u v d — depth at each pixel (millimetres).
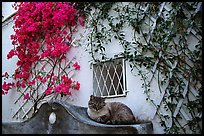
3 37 5102
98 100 3162
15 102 4633
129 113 3195
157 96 3377
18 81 4629
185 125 3195
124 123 3117
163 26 3453
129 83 3594
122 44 3703
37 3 4516
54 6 4375
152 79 3445
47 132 3104
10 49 4957
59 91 4000
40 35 4504
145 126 2982
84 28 4117
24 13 4598
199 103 3150
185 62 3289
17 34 4594
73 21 4223
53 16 4355
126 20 3717
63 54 4219
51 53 4254
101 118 3113
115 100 3670
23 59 4531
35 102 4328
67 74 4152
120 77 3729
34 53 4488
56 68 4262
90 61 3961
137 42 3586
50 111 3148
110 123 3078
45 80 4301
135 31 3621
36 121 3193
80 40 4129
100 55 3891
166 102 3312
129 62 3629
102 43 3887
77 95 4016
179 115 3236
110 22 3842
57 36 4316
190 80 3240
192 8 3342
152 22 3543
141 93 3484
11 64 4855
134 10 3686
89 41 4012
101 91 3869
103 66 3932
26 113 4465
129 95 3564
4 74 4805
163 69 3389
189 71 3250
